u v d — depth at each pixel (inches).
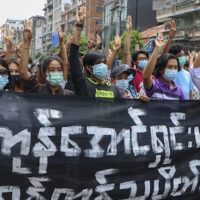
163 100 154.8
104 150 143.0
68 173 137.3
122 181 144.7
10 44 247.6
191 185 156.9
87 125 141.6
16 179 131.3
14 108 134.3
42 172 134.2
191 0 1617.9
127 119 148.3
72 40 166.9
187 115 158.7
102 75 167.8
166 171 152.6
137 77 218.5
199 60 206.5
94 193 140.6
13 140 132.4
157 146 151.7
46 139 136.0
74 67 165.6
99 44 314.0
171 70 176.1
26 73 165.5
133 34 1577.3
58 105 139.1
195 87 210.8
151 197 149.6
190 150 157.5
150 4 2231.8
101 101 144.6
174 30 236.2
